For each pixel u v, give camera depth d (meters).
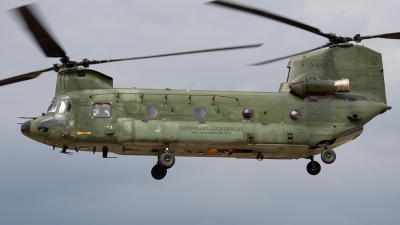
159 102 92.00
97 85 93.06
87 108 90.81
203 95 93.00
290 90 95.06
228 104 93.06
